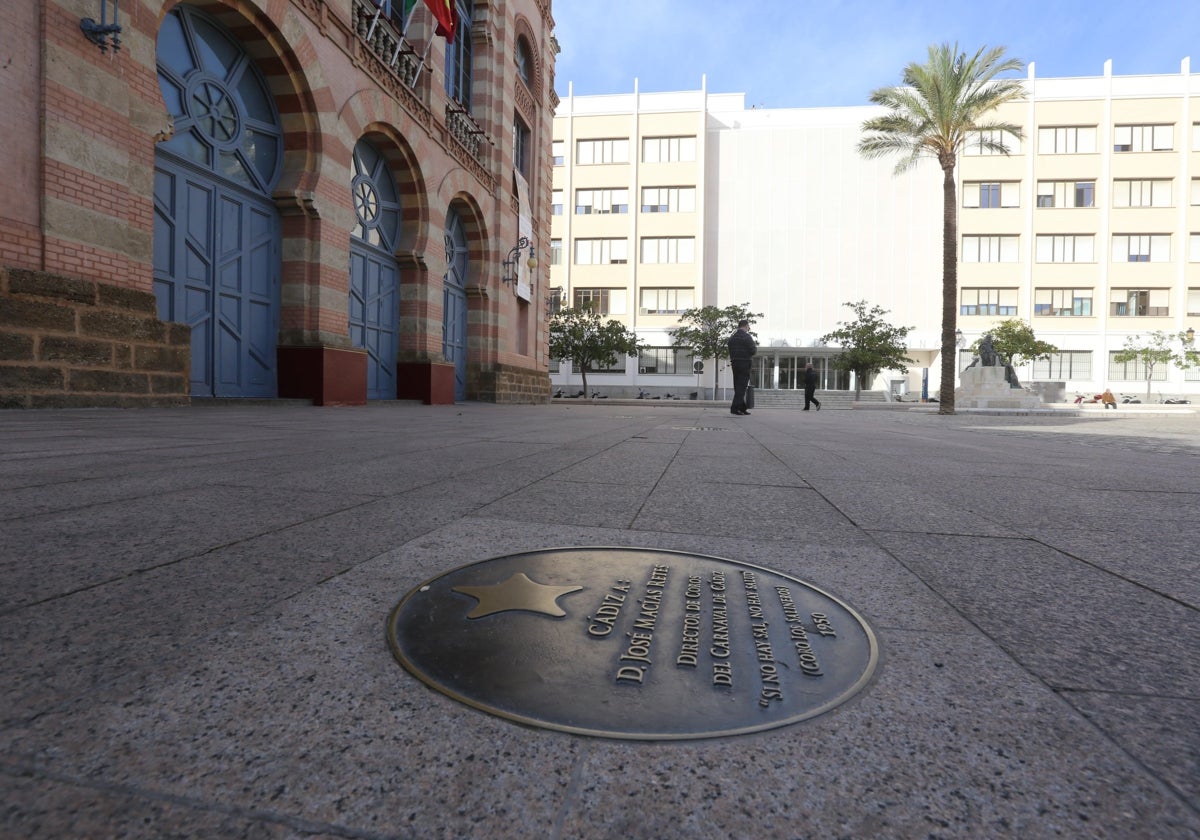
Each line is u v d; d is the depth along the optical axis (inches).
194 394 344.5
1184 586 67.8
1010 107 1664.6
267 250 396.5
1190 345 1573.6
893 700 41.4
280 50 374.3
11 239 231.9
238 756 33.9
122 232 273.3
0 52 226.8
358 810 30.2
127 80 275.0
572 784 32.3
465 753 34.6
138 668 43.2
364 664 44.6
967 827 29.9
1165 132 1628.9
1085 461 204.2
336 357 418.3
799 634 51.4
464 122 657.0
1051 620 57.2
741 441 254.1
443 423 307.6
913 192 1720.0
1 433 175.8
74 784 31.2
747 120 1784.0
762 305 1774.1
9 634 47.9
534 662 44.8
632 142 1775.3
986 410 808.9
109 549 71.4
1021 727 38.6
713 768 33.8
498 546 76.8
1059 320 1659.7
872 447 242.2
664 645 48.3
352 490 112.6
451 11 563.2
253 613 53.6
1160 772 34.3
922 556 78.5
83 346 255.1
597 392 1833.2
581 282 1807.3
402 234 564.1
